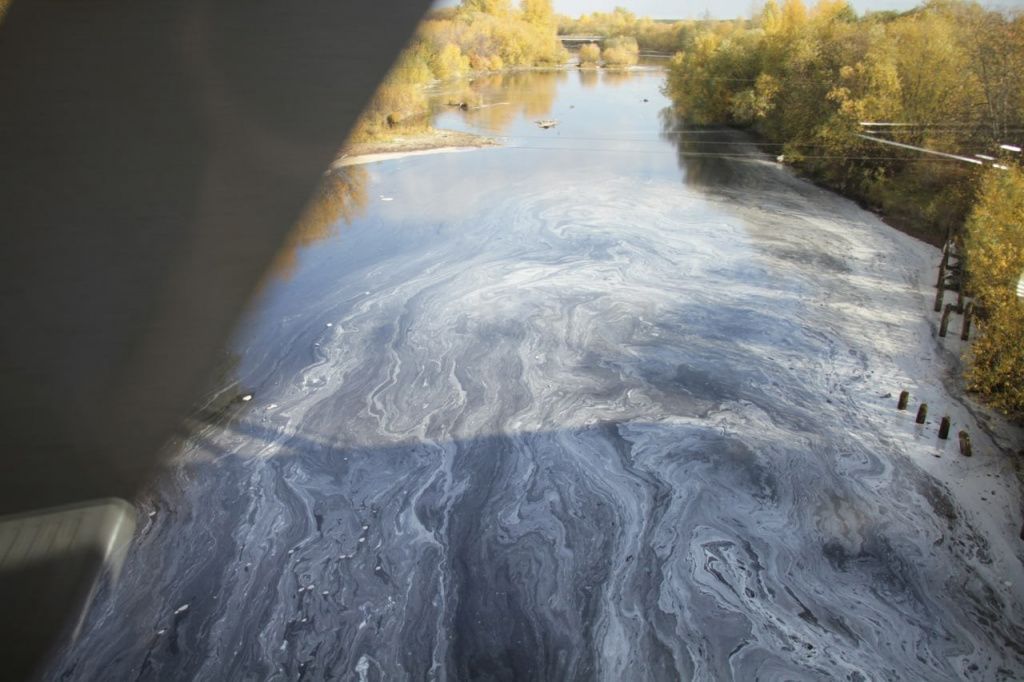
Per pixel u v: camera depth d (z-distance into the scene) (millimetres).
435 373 13125
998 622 7926
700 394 12336
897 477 10141
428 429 11562
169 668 7684
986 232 13523
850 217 20953
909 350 13609
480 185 24391
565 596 8453
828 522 9398
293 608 8414
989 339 11992
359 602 8477
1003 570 8562
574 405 12078
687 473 10375
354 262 18297
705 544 9094
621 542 9180
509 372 13109
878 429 11219
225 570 8945
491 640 7953
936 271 17109
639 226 20406
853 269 17453
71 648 7750
